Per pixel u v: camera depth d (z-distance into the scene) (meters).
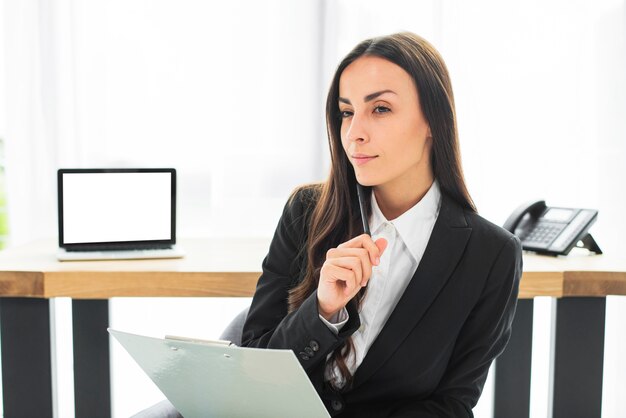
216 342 1.03
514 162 2.62
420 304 1.23
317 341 1.16
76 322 1.87
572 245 1.77
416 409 1.22
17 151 2.51
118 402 2.71
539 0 2.56
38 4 2.47
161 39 2.52
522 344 1.81
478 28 2.56
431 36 2.54
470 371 1.26
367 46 1.18
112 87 2.52
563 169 2.62
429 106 1.18
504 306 1.25
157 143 2.55
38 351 1.69
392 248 1.27
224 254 1.83
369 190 1.30
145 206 1.87
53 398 1.72
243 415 1.11
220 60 2.54
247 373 1.00
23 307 1.68
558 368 1.71
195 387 1.10
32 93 2.50
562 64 2.58
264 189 2.59
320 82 2.55
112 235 1.85
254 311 1.37
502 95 2.59
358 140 1.18
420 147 1.21
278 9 2.53
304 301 1.25
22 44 2.48
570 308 1.70
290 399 1.02
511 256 1.25
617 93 2.58
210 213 2.60
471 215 1.29
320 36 2.54
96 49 2.50
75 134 2.51
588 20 2.57
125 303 2.78
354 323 1.16
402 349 1.22
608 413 2.64
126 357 2.90
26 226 2.54
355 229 1.29
